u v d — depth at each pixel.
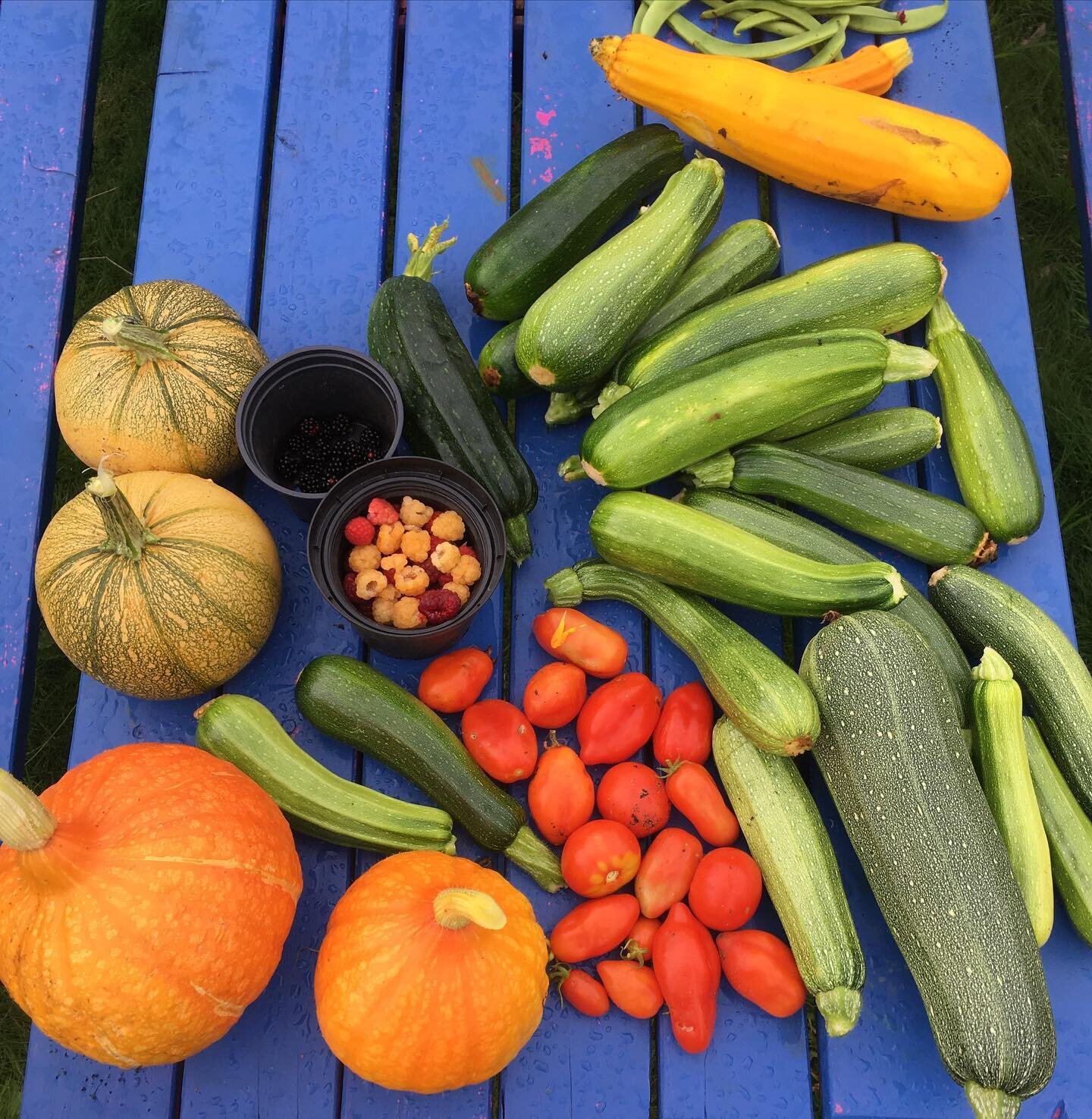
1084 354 2.06
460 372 1.38
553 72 1.68
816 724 1.23
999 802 1.25
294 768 1.25
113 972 1.00
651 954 1.27
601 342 1.35
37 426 1.52
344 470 1.44
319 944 1.29
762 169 1.56
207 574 1.19
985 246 1.62
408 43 1.67
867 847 1.21
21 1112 1.24
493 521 1.32
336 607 1.24
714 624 1.33
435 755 1.27
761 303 1.40
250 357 1.36
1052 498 1.53
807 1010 1.58
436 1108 1.24
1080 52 1.70
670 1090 1.26
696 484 1.41
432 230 1.46
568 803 1.29
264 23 1.67
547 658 1.44
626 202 1.50
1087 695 1.31
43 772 1.79
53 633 1.23
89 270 2.07
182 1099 1.24
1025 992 1.12
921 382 1.57
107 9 2.19
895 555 1.50
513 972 1.08
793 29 1.68
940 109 1.67
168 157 1.62
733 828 1.31
